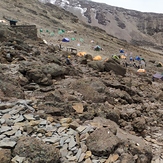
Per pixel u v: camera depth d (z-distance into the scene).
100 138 7.07
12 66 14.49
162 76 37.91
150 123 12.97
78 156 6.47
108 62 25.75
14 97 9.88
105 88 14.84
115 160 6.69
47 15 125.38
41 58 19.17
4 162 5.46
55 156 5.98
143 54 105.69
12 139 6.34
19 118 7.73
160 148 9.84
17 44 21.50
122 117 12.10
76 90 13.08
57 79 14.83
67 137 7.15
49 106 9.58
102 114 10.56
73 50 53.69
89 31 129.50
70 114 9.45
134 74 35.47
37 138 6.74
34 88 12.05
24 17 93.00
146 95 20.12
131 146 7.57
